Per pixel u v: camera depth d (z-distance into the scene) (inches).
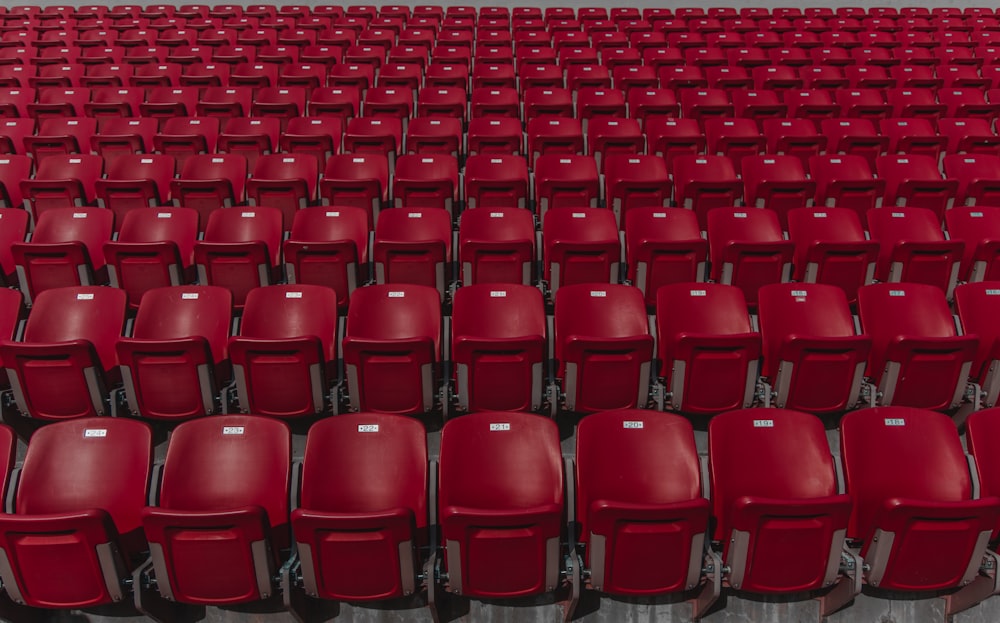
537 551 134.0
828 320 190.5
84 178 275.0
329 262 208.7
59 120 316.5
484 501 146.1
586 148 333.1
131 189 251.1
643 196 254.7
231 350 167.5
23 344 163.9
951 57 440.8
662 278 211.6
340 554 132.3
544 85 380.2
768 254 208.5
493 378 172.9
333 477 147.3
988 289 193.9
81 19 535.5
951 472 150.6
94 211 234.1
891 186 277.7
